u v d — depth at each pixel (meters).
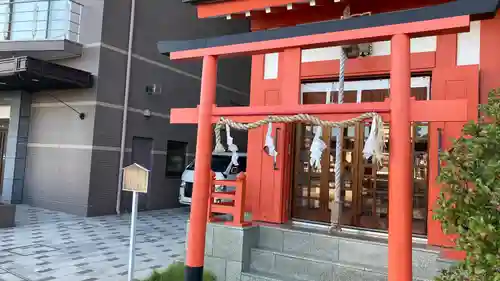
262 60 5.67
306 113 3.11
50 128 10.09
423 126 4.79
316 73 5.27
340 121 2.99
